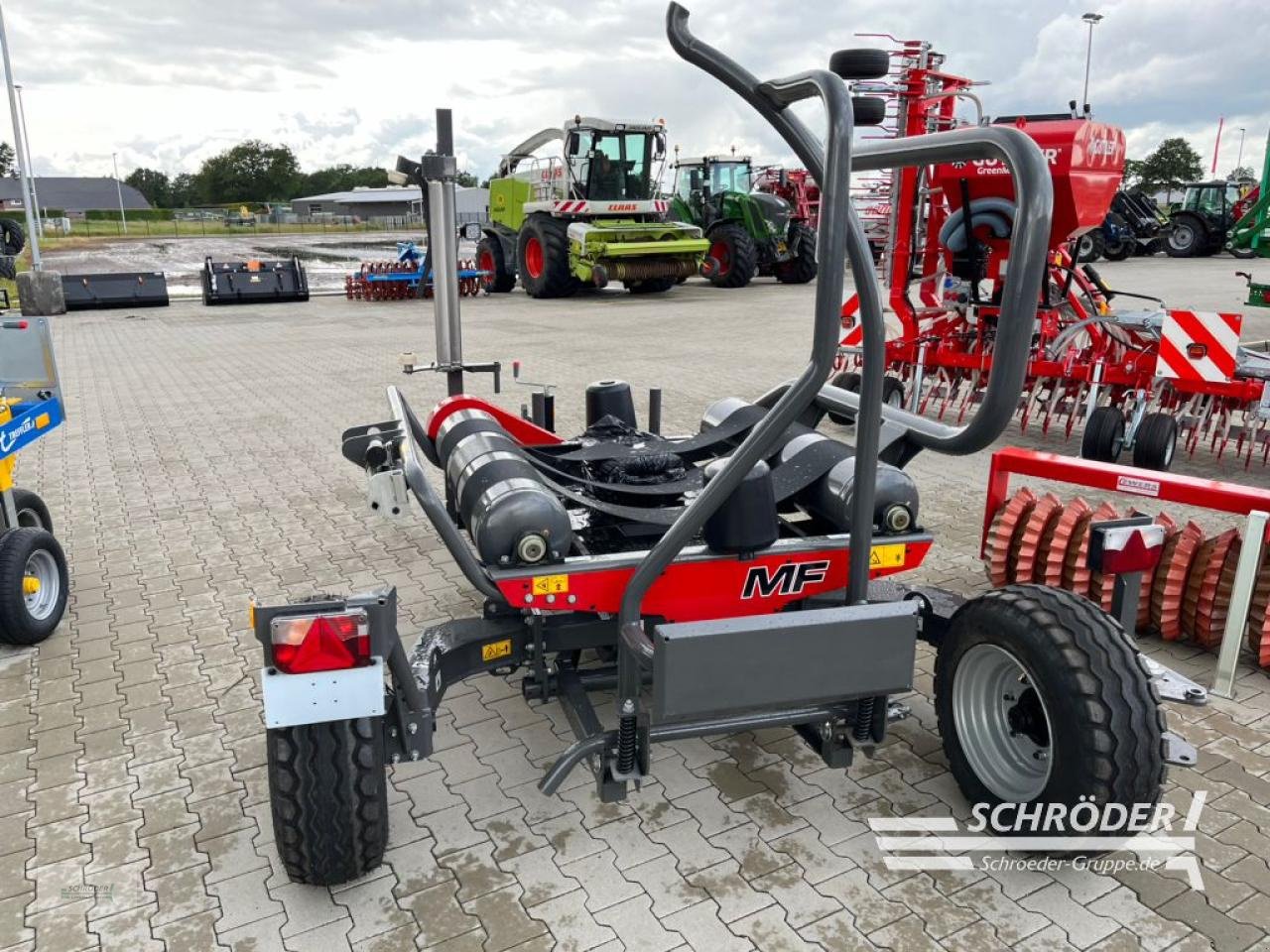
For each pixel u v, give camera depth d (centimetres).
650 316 1686
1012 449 472
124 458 752
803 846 295
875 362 275
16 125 2092
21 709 382
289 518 608
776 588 332
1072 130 684
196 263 3438
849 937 258
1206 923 262
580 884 279
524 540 305
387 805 286
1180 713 371
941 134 268
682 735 288
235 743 358
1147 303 1700
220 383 1088
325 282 2700
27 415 457
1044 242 241
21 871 289
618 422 464
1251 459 732
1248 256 2916
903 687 277
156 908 273
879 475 341
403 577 511
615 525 385
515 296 2156
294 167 13225
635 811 313
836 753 299
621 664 288
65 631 450
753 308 1791
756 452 275
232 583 505
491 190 2223
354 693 247
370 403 961
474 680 404
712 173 2292
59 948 258
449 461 379
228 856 295
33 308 1891
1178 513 604
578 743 293
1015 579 463
